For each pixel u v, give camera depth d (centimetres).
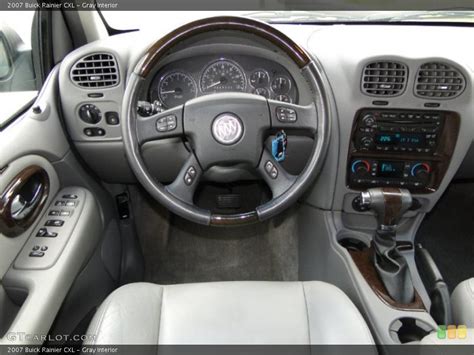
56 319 115
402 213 126
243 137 120
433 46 135
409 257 153
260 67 140
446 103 133
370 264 133
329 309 100
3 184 106
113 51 132
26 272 107
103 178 161
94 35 159
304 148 146
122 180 163
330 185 153
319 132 120
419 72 130
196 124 119
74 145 143
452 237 192
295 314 100
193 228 209
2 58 129
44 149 127
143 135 119
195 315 100
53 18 148
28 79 145
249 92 142
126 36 145
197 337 95
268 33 115
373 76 133
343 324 96
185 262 196
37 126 125
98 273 143
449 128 138
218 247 202
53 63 152
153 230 204
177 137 123
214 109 118
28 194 120
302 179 123
